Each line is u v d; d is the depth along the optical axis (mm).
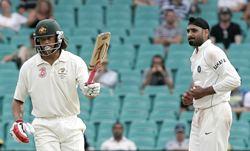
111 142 48188
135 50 57469
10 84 54531
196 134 28281
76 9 61094
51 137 26250
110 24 60250
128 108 52219
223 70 27344
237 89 51188
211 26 57469
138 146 50094
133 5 61406
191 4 60031
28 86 26469
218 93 27609
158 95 52531
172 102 52344
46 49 25859
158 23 59812
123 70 54844
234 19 59969
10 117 52094
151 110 52531
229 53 55812
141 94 53156
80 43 57719
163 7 59750
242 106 51000
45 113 26266
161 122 51375
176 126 48281
